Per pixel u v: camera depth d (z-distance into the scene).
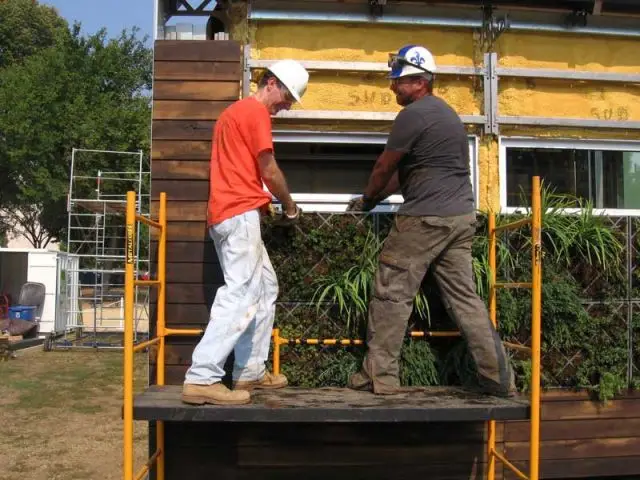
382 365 3.61
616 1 4.53
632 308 4.26
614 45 4.75
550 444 4.23
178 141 4.18
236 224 3.34
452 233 3.54
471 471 4.18
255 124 3.41
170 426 4.05
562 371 4.21
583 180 4.76
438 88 4.59
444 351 4.11
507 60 4.64
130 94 27.66
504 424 4.22
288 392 3.62
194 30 4.54
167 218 4.14
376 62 4.50
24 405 8.32
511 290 4.16
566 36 4.70
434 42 4.57
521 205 4.66
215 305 3.32
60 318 15.64
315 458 4.10
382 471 4.13
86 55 26.22
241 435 4.07
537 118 4.59
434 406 3.24
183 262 4.13
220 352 3.22
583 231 4.18
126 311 3.09
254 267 3.35
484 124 4.55
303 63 4.44
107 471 5.71
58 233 28.84
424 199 3.54
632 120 4.73
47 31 33.78
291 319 4.07
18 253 16.25
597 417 4.27
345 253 4.11
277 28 4.49
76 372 10.79
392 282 3.58
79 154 23.84
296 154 4.63
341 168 4.65
